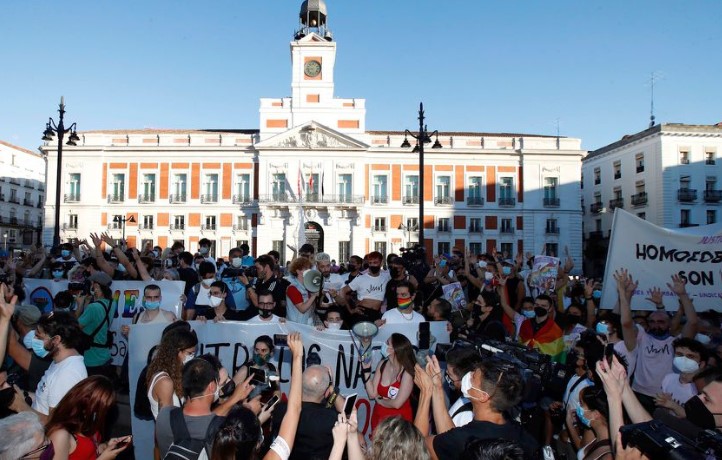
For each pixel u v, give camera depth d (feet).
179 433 13.55
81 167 149.07
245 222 148.87
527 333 26.81
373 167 150.30
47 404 16.81
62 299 27.22
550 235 150.82
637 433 10.59
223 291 26.21
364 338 21.71
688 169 151.43
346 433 12.19
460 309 31.48
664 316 22.75
